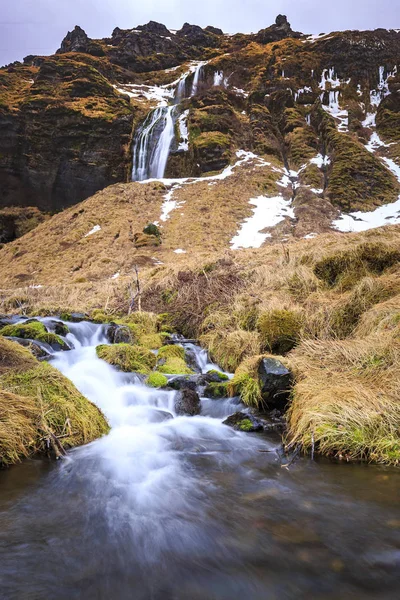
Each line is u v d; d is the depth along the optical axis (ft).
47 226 132.46
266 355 20.07
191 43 282.56
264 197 134.62
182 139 171.83
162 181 150.30
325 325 22.80
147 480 12.44
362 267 28.17
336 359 18.89
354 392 15.56
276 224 113.80
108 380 21.13
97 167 170.40
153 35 275.18
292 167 157.48
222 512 10.62
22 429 14.03
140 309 35.63
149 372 22.98
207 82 214.69
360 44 225.56
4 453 13.23
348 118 183.52
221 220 115.34
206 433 16.26
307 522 10.07
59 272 90.22
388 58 223.71
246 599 7.69
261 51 237.45
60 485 12.01
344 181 135.23
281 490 11.71
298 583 8.05
